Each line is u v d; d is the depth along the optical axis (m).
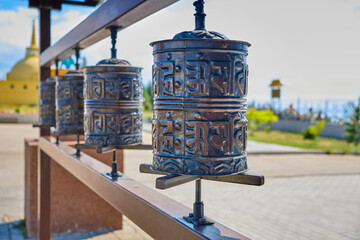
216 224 1.46
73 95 2.77
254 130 26.34
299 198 7.82
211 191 8.29
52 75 4.48
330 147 17.50
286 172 10.84
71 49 3.01
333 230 5.73
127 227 5.57
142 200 1.74
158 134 1.40
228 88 1.31
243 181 1.36
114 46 2.27
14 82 49.41
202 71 1.29
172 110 1.35
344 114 21.73
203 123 1.30
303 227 5.86
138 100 2.20
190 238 1.41
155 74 1.41
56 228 5.19
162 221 1.58
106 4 2.14
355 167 11.98
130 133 2.16
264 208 7.00
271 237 5.38
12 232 5.73
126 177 2.20
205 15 1.46
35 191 5.54
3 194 7.95
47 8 4.31
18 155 13.27
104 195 2.21
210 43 1.30
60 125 2.81
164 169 1.38
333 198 7.86
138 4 1.76
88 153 4.86
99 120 2.14
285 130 26.11
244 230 5.70
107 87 2.12
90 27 2.40
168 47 1.35
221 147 1.31
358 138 18.66
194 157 1.32
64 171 5.20
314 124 23.75
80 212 5.29
